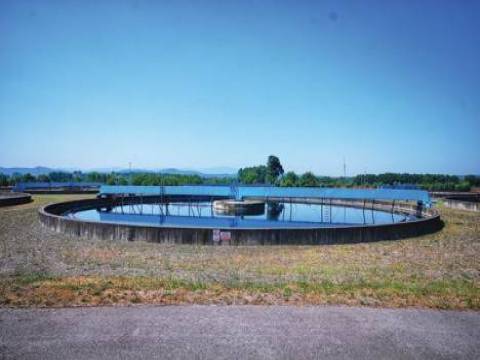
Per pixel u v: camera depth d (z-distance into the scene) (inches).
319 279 367.2
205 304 259.0
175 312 243.3
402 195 1139.9
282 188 1259.8
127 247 548.4
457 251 538.3
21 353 190.2
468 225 829.8
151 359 185.8
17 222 798.5
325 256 494.0
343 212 1312.7
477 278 386.3
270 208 1433.3
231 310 247.8
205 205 1566.2
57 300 264.1
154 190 1378.0
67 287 298.7
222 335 211.6
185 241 577.6
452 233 716.0
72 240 602.2
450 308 260.4
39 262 448.5
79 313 239.8
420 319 239.1
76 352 191.6
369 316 242.1
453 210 1177.4
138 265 438.0
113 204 1509.6
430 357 193.0
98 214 1186.0
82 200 1261.1
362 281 357.1
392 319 238.2
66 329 216.7
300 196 1228.5
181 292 287.4
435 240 634.8
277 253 512.4
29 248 534.9
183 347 197.9
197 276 378.6
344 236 594.6
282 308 253.0
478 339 213.0
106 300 265.0
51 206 963.3
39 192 1830.7
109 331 214.7
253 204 1283.2
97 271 404.2
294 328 222.1
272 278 371.6
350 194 1183.6
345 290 301.0
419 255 506.6
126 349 195.2
